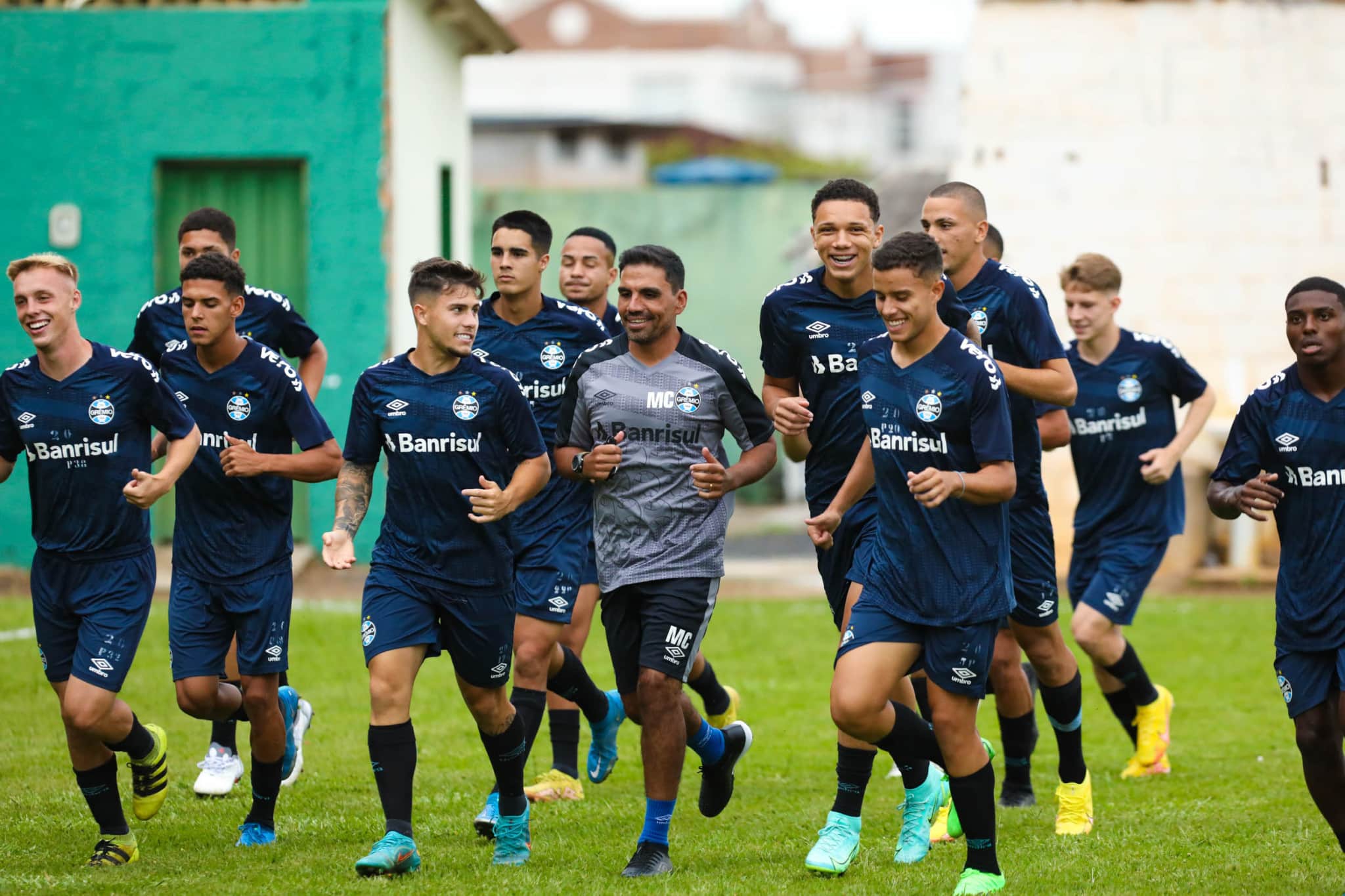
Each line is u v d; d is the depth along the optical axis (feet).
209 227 87.20
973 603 62.75
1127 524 96.58
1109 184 191.72
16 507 178.19
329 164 179.83
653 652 69.31
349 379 180.45
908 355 64.18
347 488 69.87
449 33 205.46
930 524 63.31
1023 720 83.61
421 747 99.66
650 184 474.49
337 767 92.63
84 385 69.67
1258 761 96.58
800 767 96.99
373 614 68.23
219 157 180.34
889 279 62.23
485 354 88.63
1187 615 154.71
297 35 179.63
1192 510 178.70
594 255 96.32
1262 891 63.36
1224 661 131.95
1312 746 64.03
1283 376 65.41
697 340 73.41
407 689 67.72
